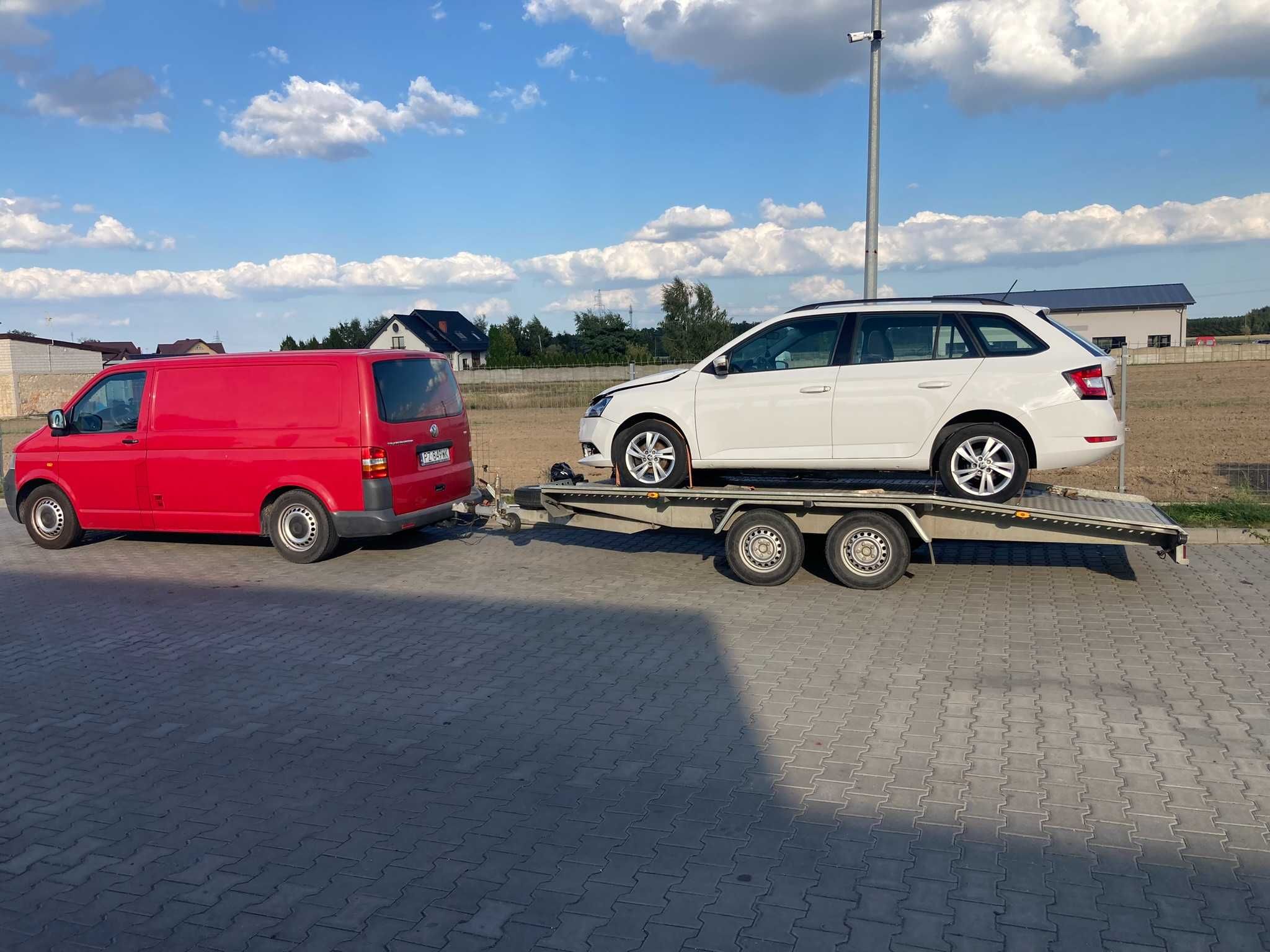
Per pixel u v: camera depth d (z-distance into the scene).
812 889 3.67
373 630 7.49
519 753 5.08
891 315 8.38
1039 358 7.93
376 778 4.84
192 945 3.47
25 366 48.53
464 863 3.97
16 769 5.11
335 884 3.84
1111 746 4.92
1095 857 3.84
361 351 10.04
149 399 10.45
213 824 4.41
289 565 9.95
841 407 8.30
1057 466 7.94
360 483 9.62
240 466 10.00
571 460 17.28
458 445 10.92
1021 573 8.80
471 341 83.50
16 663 6.93
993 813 4.23
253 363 10.02
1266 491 12.45
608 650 6.82
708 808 4.37
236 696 6.11
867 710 5.50
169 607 8.36
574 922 3.51
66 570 10.05
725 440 8.69
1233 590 8.00
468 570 9.61
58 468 10.86
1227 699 5.52
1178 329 76.06
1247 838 3.96
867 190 12.28
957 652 6.52
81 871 4.03
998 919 3.44
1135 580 8.45
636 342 76.19
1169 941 3.29
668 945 3.35
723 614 7.66
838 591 8.30
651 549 10.45
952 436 8.10
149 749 5.32
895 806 4.32
